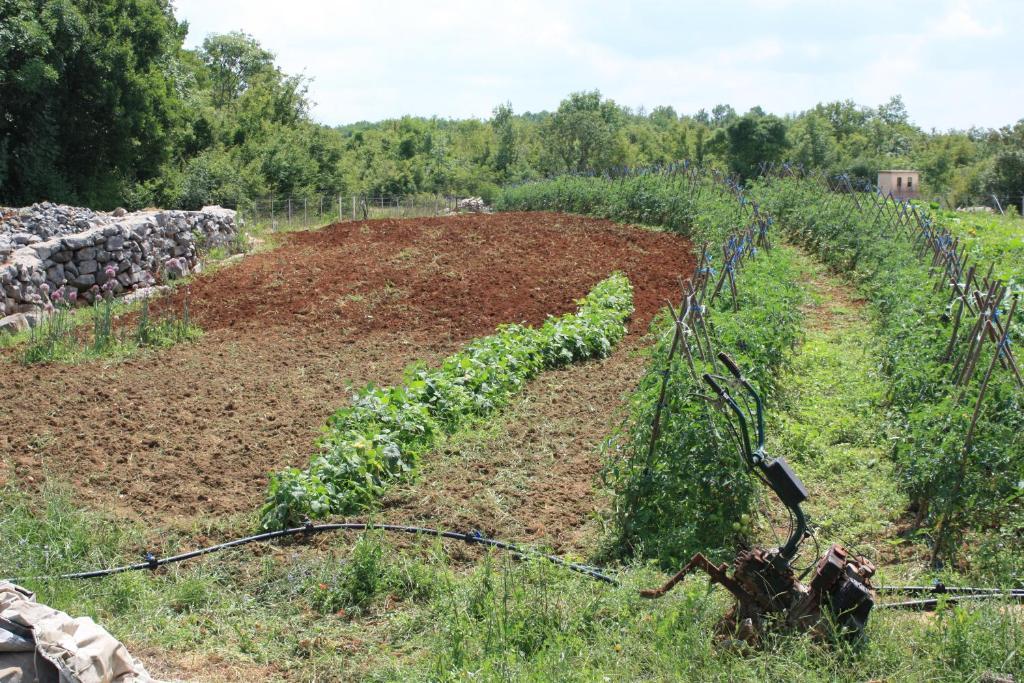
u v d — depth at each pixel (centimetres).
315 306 1673
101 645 462
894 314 1245
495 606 582
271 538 746
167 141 3722
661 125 13038
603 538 743
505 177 7438
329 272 1916
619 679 503
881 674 499
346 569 662
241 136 4997
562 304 1738
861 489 853
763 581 539
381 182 5947
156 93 3475
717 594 602
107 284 1652
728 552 688
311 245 2234
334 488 815
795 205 2500
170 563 698
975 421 711
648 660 522
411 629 598
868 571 538
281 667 557
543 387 1210
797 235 2367
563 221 2628
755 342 1025
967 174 6331
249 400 1143
